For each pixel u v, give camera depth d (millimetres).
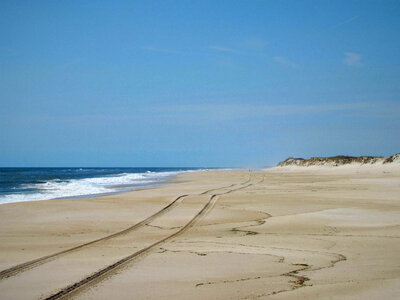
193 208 19484
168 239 12492
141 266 9055
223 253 10398
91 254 10320
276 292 7082
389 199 22625
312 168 91375
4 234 13297
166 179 54688
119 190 34875
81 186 40938
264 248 11000
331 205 20203
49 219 16156
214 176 59469
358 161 84562
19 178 64125
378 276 8062
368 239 12086
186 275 8273
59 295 7047
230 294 7000
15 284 7691
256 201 22219
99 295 7039
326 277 8039
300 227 14336
